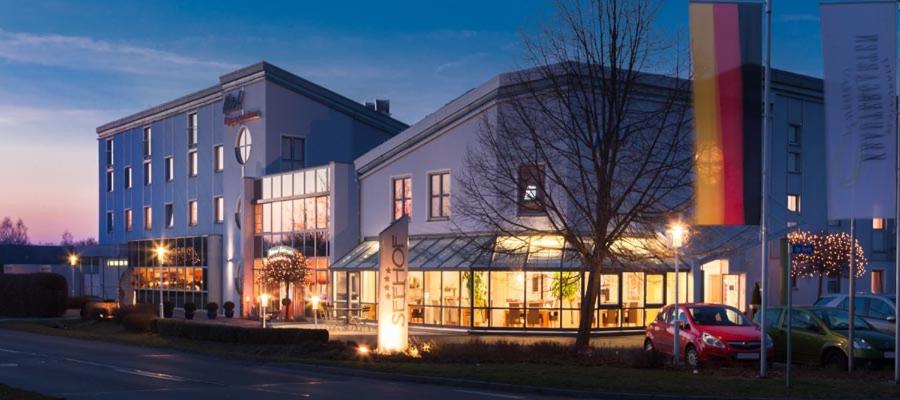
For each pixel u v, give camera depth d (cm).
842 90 1853
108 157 7519
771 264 3912
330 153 5519
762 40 2164
